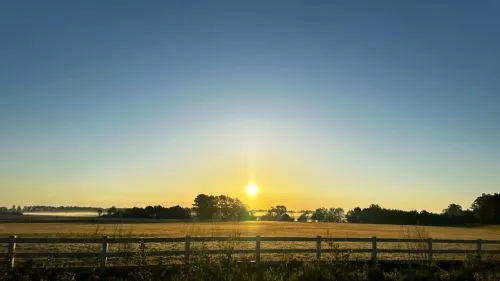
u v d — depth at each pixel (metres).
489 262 24.50
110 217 147.88
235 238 21.98
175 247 29.47
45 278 17.27
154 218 150.38
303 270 20.34
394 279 19.92
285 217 187.88
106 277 18.41
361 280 19.45
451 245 39.22
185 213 153.25
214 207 164.50
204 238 21.45
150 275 18.09
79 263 20.39
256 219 182.12
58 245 30.06
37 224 81.75
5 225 74.94
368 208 146.88
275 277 18.69
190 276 18.20
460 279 20.86
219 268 19.38
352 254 27.95
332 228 83.19
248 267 20.89
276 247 32.44
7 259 18.14
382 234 58.12
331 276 19.52
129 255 20.00
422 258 25.08
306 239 22.92
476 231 81.25
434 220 128.88
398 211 136.00
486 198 124.62
